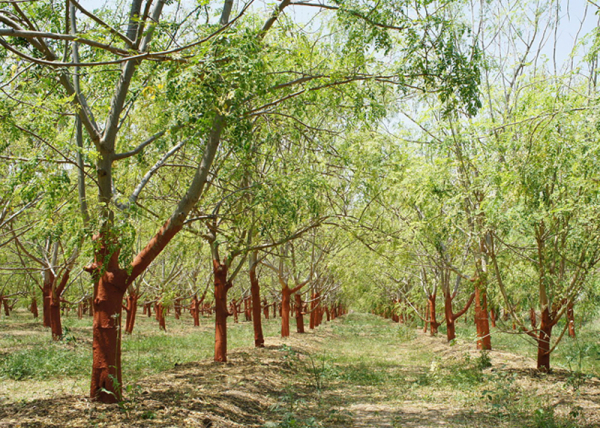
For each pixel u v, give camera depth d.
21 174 6.98
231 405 8.80
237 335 27.48
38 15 8.39
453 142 11.94
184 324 36.50
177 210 8.26
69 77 8.46
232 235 13.03
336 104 9.45
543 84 11.17
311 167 11.91
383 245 13.89
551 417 8.18
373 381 13.41
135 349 18.27
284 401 10.22
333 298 45.97
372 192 11.95
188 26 8.88
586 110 9.26
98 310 7.84
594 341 21.70
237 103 7.13
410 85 8.34
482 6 13.83
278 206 10.26
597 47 9.09
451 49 7.73
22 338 19.92
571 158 9.70
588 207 9.64
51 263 19.44
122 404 7.31
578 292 12.49
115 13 9.57
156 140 8.90
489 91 13.53
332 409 9.59
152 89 6.90
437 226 13.56
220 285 14.71
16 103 7.79
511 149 10.39
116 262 8.05
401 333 30.53
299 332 29.02
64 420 6.81
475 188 11.20
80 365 13.88
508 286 16.11
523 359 16.03
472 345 20.08
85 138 10.21
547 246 12.62
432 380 13.31
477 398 10.62
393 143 13.23
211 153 8.38
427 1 7.79
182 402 8.30
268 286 37.75
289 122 10.87
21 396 9.40
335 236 19.09
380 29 8.13
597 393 10.62
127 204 7.90
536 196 10.09
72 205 8.09
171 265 28.59
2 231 16.34
